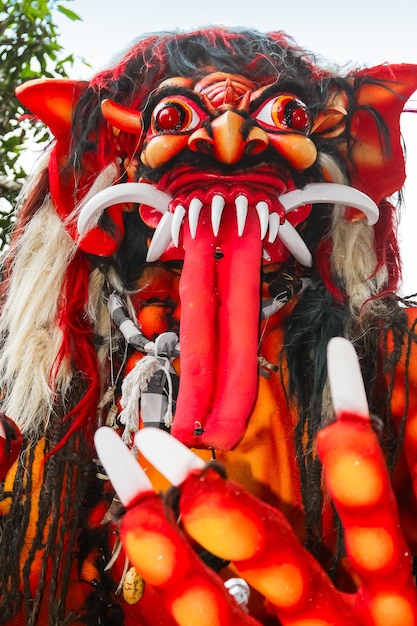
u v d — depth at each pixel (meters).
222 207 1.21
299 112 1.27
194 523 0.86
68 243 1.37
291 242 1.27
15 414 1.34
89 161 1.36
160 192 1.27
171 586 0.89
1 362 1.38
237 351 1.17
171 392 1.27
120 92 1.35
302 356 1.31
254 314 1.19
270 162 1.23
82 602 1.28
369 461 0.86
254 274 1.21
